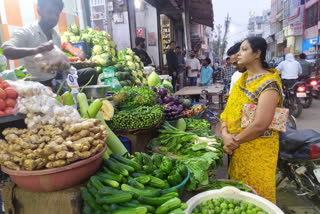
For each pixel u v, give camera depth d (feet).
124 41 27.22
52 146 4.54
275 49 136.98
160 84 14.76
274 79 6.37
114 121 8.27
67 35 14.15
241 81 7.18
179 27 57.47
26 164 4.42
